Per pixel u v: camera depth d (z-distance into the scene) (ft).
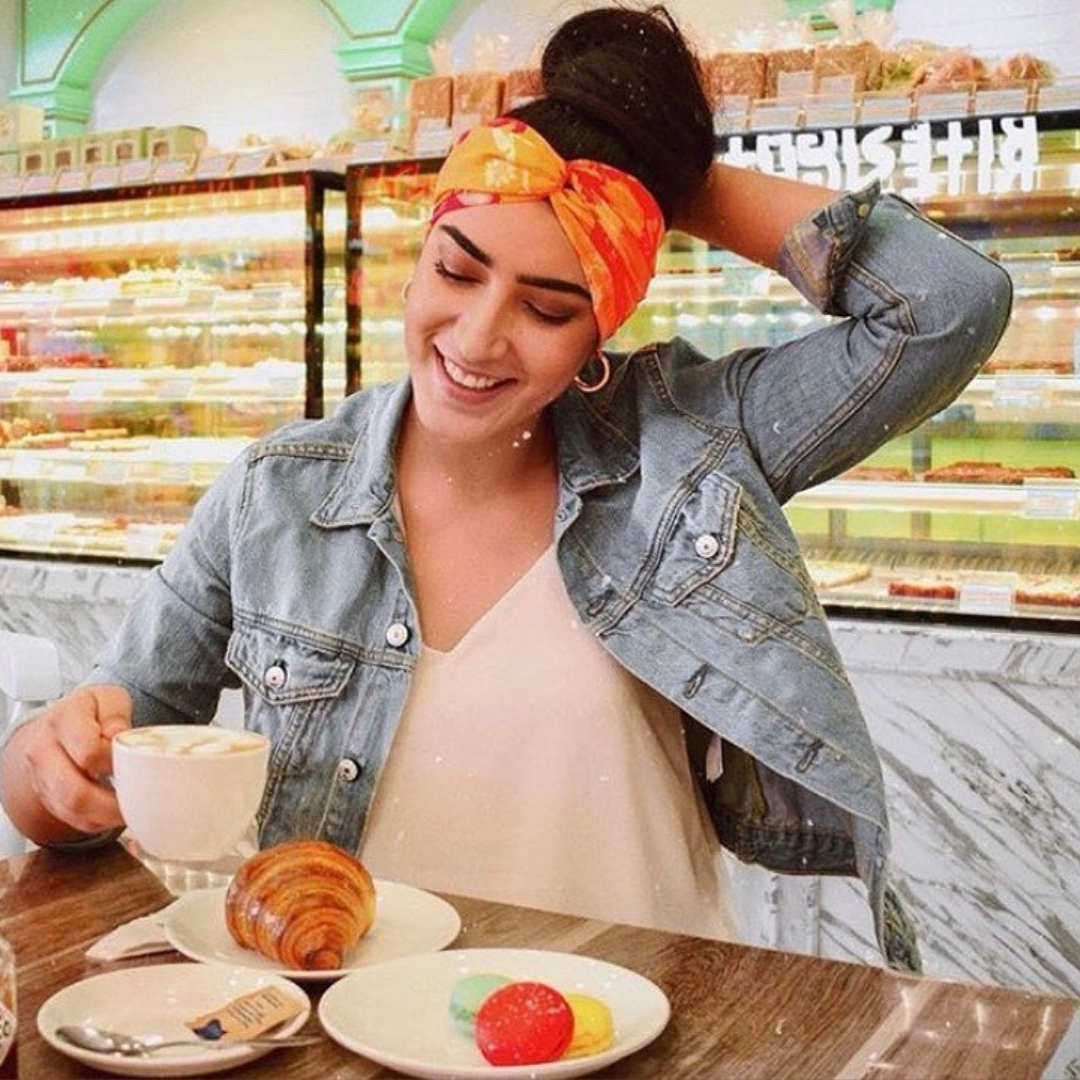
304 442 5.53
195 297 14.66
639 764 5.26
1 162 16.93
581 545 5.31
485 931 4.21
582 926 4.25
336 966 3.84
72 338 15.67
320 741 5.25
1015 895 9.88
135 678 5.51
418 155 12.77
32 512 15.85
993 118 10.27
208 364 14.89
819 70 11.21
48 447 15.76
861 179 10.66
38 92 26.71
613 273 4.90
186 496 15.16
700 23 21.44
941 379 5.36
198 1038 3.36
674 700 5.14
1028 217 10.69
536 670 5.23
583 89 4.99
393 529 5.29
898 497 11.23
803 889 9.95
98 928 4.18
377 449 5.39
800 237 5.31
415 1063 3.20
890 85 11.18
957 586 10.49
